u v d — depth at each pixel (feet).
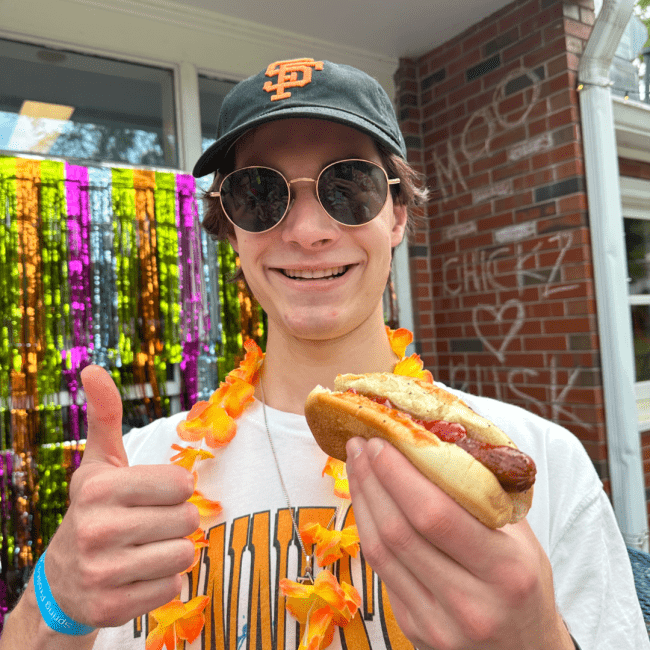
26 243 8.41
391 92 13.39
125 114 10.27
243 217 3.77
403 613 2.54
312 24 11.55
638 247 13.55
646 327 13.48
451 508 2.20
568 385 10.39
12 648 2.69
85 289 8.86
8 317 8.27
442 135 12.80
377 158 3.91
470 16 11.57
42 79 9.45
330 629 3.08
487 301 11.90
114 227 9.16
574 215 10.19
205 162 4.12
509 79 11.20
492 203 11.69
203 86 11.25
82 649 2.76
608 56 10.07
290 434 3.74
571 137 10.18
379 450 2.41
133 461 4.21
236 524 3.52
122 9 10.02
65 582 2.48
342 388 3.12
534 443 3.84
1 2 8.96
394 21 11.61
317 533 3.21
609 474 10.02
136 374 9.27
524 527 2.57
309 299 3.63
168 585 2.50
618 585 3.37
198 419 3.98
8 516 8.16
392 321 12.21
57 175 8.68
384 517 2.36
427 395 2.90
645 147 12.77
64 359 8.65
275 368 4.09
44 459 8.42
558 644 2.43
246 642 3.17
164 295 9.56
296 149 3.68
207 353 10.06
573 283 10.25
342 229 3.58
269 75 3.84
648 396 13.10
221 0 10.47
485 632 2.23
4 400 8.22
